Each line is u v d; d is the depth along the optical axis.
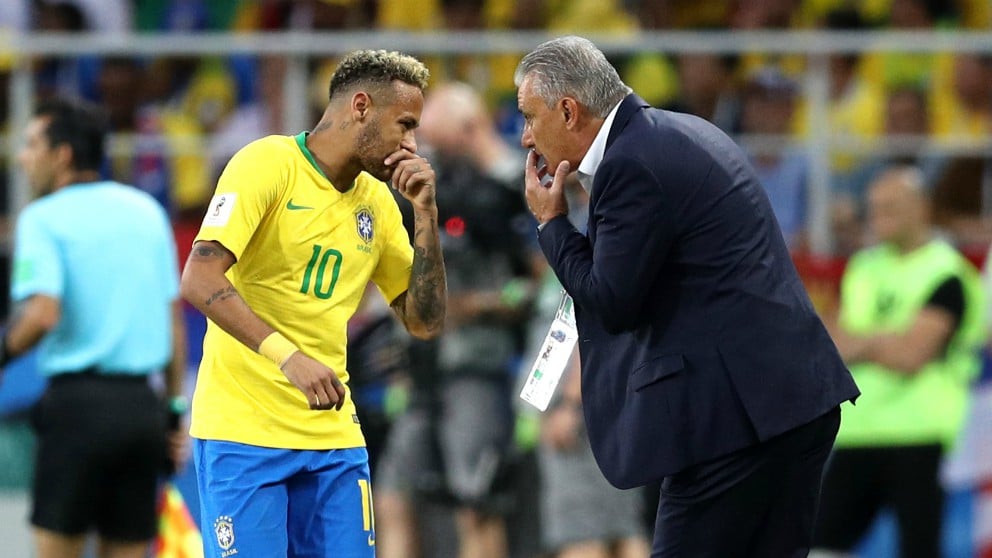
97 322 23.47
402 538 28.77
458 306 28.31
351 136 16.92
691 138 16.73
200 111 32.97
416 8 36.00
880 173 31.12
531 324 28.66
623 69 33.22
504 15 35.88
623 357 17.22
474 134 28.53
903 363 29.17
